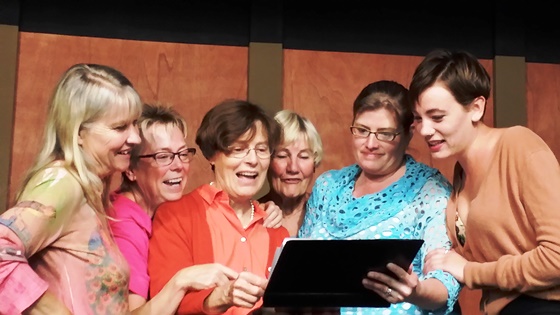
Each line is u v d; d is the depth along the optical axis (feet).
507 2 12.16
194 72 11.44
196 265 7.00
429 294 6.99
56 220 5.93
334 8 11.90
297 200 9.36
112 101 6.36
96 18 11.25
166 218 7.53
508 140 7.06
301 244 6.25
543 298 6.87
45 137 6.37
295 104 11.64
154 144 7.79
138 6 11.39
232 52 11.58
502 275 6.91
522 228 6.94
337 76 11.80
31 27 11.05
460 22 12.16
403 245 6.40
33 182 6.09
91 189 6.23
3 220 5.74
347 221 8.00
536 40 12.26
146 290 7.11
